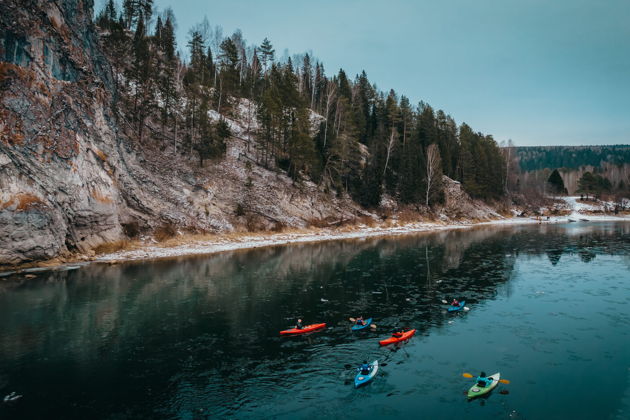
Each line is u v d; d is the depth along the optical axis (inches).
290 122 2913.4
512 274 1344.7
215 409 528.7
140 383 597.0
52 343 745.6
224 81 3336.6
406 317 903.1
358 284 1209.4
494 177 4350.4
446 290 1137.4
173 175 2101.4
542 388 585.3
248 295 1085.1
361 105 3949.3
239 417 510.9
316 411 525.7
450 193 3639.3
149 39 3144.7
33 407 528.1
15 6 1327.5
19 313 912.9
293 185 2645.2
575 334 797.2
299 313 933.2
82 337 777.6
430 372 637.3
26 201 1249.4
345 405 541.0
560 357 691.4
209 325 850.8
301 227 2468.0
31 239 1272.1
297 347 735.7
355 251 1851.6
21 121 1268.5
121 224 1720.0
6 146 1211.9
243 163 2600.9
